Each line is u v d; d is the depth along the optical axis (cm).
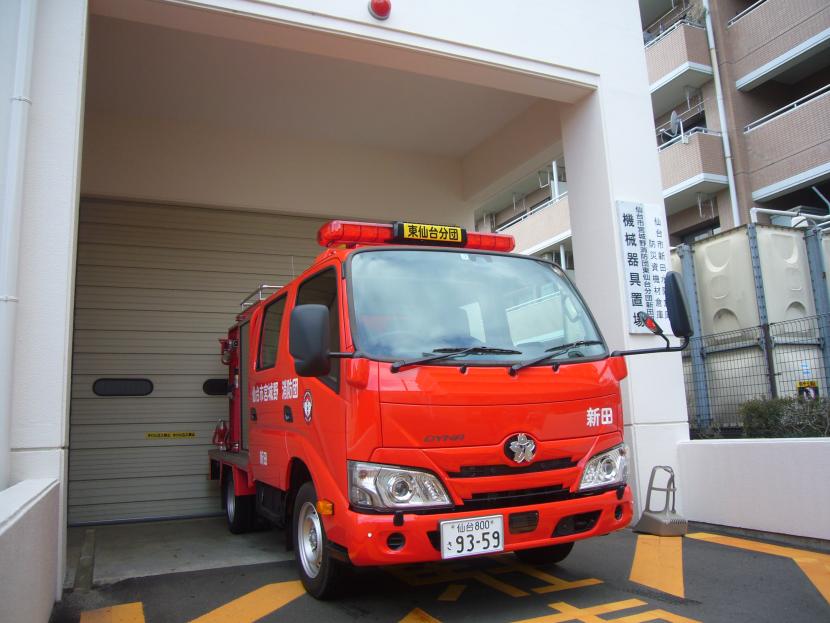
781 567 475
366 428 353
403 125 930
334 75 797
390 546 345
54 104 478
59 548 435
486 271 448
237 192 899
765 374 703
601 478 401
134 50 727
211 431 858
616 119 720
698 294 806
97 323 824
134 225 862
